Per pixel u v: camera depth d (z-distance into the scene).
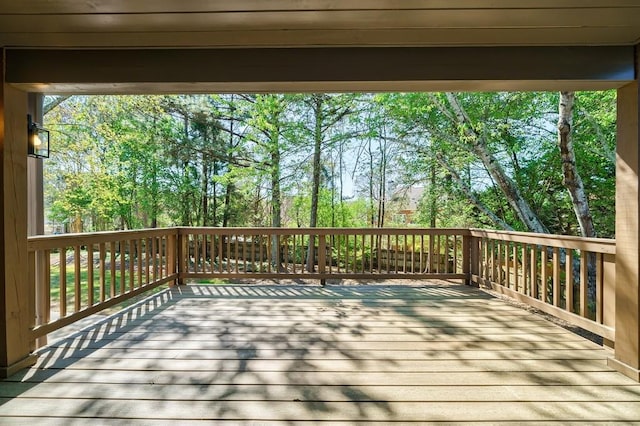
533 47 2.36
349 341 3.08
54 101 8.43
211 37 2.23
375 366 2.57
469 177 8.61
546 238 3.63
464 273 5.55
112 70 2.41
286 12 1.92
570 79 2.35
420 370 2.51
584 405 2.05
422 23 2.05
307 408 2.01
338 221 11.46
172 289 5.21
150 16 1.95
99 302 3.49
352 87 2.57
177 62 2.41
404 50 2.39
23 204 2.56
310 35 2.21
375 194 11.54
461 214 8.92
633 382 2.32
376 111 9.05
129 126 9.88
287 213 11.09
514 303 4.46
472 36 2.22
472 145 7.22
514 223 8.03
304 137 9.62
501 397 2.14
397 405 2.04
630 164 2.38
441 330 3.38
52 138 9.16
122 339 3.12
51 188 10.36
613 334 2.65
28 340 2.59
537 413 1.96
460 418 1.91
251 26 2.08
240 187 10.59
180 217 11.16
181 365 2.58
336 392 2.19
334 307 4.24
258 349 2.89
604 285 2.82
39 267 2.86
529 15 1.96
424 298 4.70
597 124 6.57
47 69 2.39
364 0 1.80
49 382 2.31
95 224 11.54
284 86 2.54
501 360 2.68
